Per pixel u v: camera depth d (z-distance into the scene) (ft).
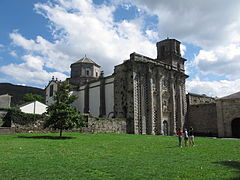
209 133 156.35
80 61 190.08
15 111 97.09
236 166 33.60
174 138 95.40
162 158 40.52
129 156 42.24
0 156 39.70
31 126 99.66
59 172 28.89
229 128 134.92
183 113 163.84
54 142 63.31
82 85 173.68
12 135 83.15
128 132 126.21
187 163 35.83
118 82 142.41
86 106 163.22
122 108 135.95
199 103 175.52
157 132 137.80
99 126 114.73
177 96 160.86
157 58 171.01
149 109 134.41
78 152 46.16
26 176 26.81
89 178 26.27
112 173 28.71
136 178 26.40
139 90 132.87
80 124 83.25
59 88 86.84
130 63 135.23
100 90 153.89
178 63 168.86
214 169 31.30
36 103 151.64
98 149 51.57
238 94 138.82
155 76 144.87
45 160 36.68
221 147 61.31
